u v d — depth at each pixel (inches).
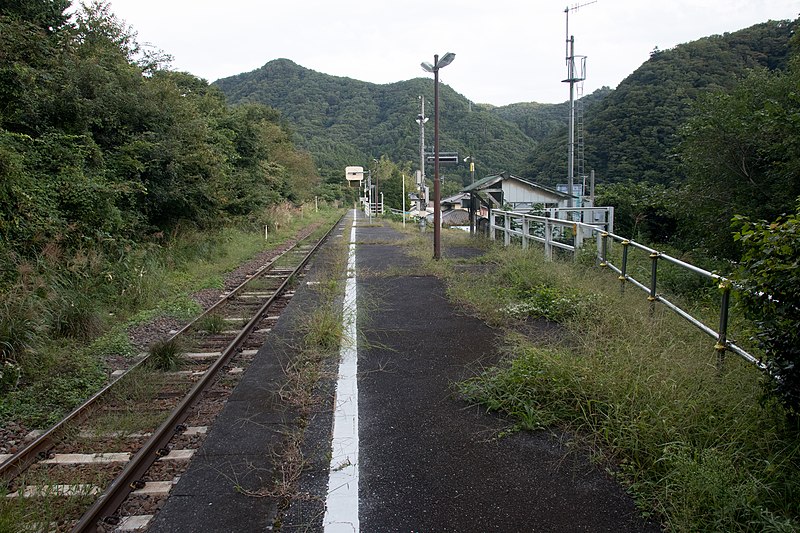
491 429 174.4
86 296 326.0
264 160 1203.9
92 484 152.5
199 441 178.5
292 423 185.6
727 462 134.3
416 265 517.3
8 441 187.0
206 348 287.4
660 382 176.9
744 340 195.6
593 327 254.5
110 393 223.0
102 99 467.5
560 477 146.4
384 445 166.2
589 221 633.6
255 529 128.5
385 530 126.3
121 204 468.8
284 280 490.9
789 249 133.4
